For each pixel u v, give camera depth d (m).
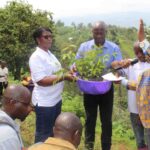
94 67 5.41
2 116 3.04
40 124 5.46
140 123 5.95
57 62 5.45
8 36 27.83
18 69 27.53
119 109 12.16
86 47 5.79
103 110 6.01
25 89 3.34
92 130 6.16
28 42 28.34
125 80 5.66
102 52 5.67
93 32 5.68
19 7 28.72
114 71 5.64
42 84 5.28
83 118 10.28
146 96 5.55
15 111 3.29
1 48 27.62
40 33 5.30
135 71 5.75
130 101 5.88
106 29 5.70
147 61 5.67
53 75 5.30
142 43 5.62
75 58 5.50
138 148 6.04
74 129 2.99
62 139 2.94
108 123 6.05
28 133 7.73
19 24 28.02
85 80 5.34
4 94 3.32
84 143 6.40
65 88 11.52
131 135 9.38
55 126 3.02
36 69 5.25
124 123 10.65
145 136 5.88
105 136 6.10
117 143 8.70
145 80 5.55
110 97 5.94
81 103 11.12
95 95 5.92
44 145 2.90
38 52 5.32
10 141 2.93
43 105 5.37
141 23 5.65
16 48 27.36
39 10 29.69
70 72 5.31
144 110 5.57
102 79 5.47
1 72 12.31
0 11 28.56
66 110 10.60
